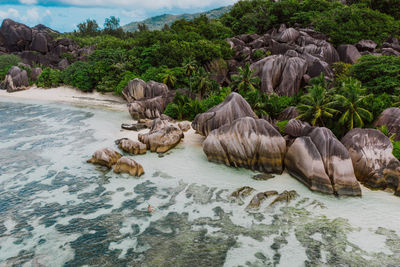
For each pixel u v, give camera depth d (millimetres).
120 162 22500
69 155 26188
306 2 63562
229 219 16375
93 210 17609
